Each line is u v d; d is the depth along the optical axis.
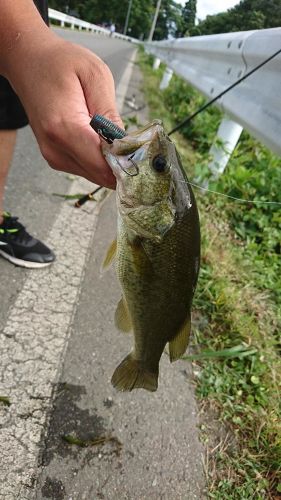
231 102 0.65
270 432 0.35
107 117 0.25
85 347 0.39
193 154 0.93
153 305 0.29
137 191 0.26
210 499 0.30
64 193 0.63
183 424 0.35
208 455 0.33
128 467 0.31
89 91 0.25
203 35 1.04
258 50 0.56
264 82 0.54
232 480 0.32
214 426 0.36
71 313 0.42
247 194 0.71
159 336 0.30
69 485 0.28
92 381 0.36
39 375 0.35
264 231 0.65
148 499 0.29
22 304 0.41
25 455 0.29
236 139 0.74
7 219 0.45
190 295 0.29
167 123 1.13
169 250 0.28
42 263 0.46
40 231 0.52
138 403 0.35
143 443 0.33
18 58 0.25
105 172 0.24
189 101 1.44
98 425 0.33
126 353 0.40
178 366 0.41
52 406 0.33
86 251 0.52
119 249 0.29
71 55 0.24
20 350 0.36
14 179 0.62
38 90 0.24
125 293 0.29
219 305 0.48
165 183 0.27
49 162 0.26
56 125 0.23
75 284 0.46
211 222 0.65
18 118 0.40
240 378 0.41
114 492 0.29
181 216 0.27
